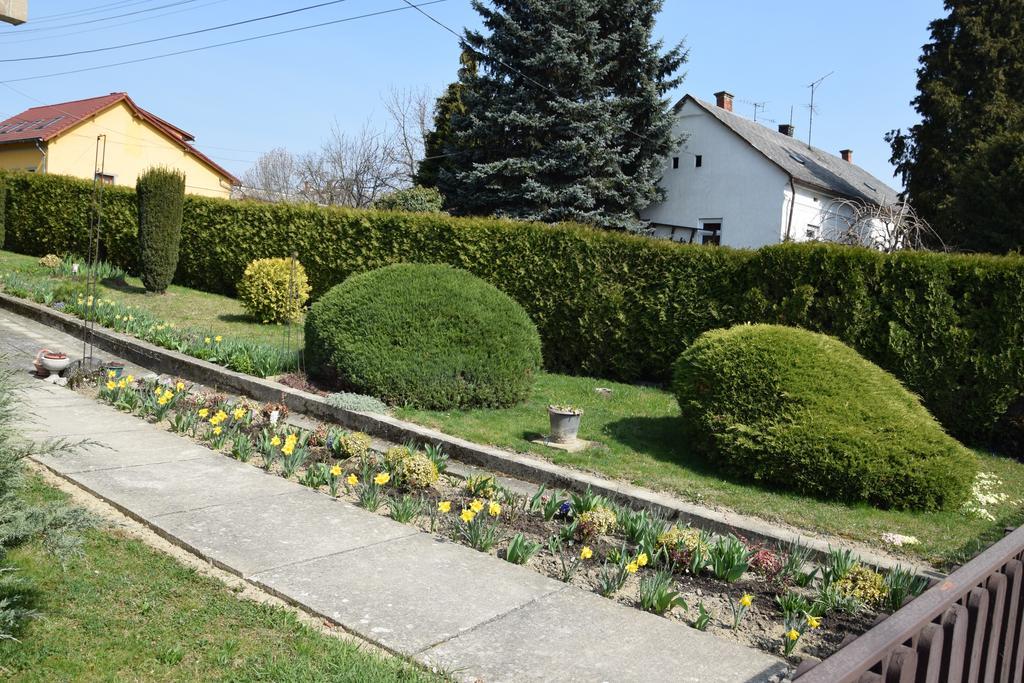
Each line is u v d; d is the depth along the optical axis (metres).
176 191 15.12
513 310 9.27
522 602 3.92
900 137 25.25
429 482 5.90
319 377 9.38
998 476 7.51
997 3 23.31
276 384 8.86
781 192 23.09
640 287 10.96
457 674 3.11
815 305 9.31
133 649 3.12
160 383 8.48
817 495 6.43
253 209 15.95
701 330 10.47
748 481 6.71
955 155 22.98
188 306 14.48
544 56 20.89
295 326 13.45
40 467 5.59
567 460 7.01
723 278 10.28
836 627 4.02
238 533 4.59
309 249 15.12
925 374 8.54
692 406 7.08
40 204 19.00
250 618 3.49
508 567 4.42
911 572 4.58
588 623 3.73
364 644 3.36
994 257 8.33
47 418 7.04
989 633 2.36
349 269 14.55
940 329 8.48
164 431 7.00
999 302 8.18
